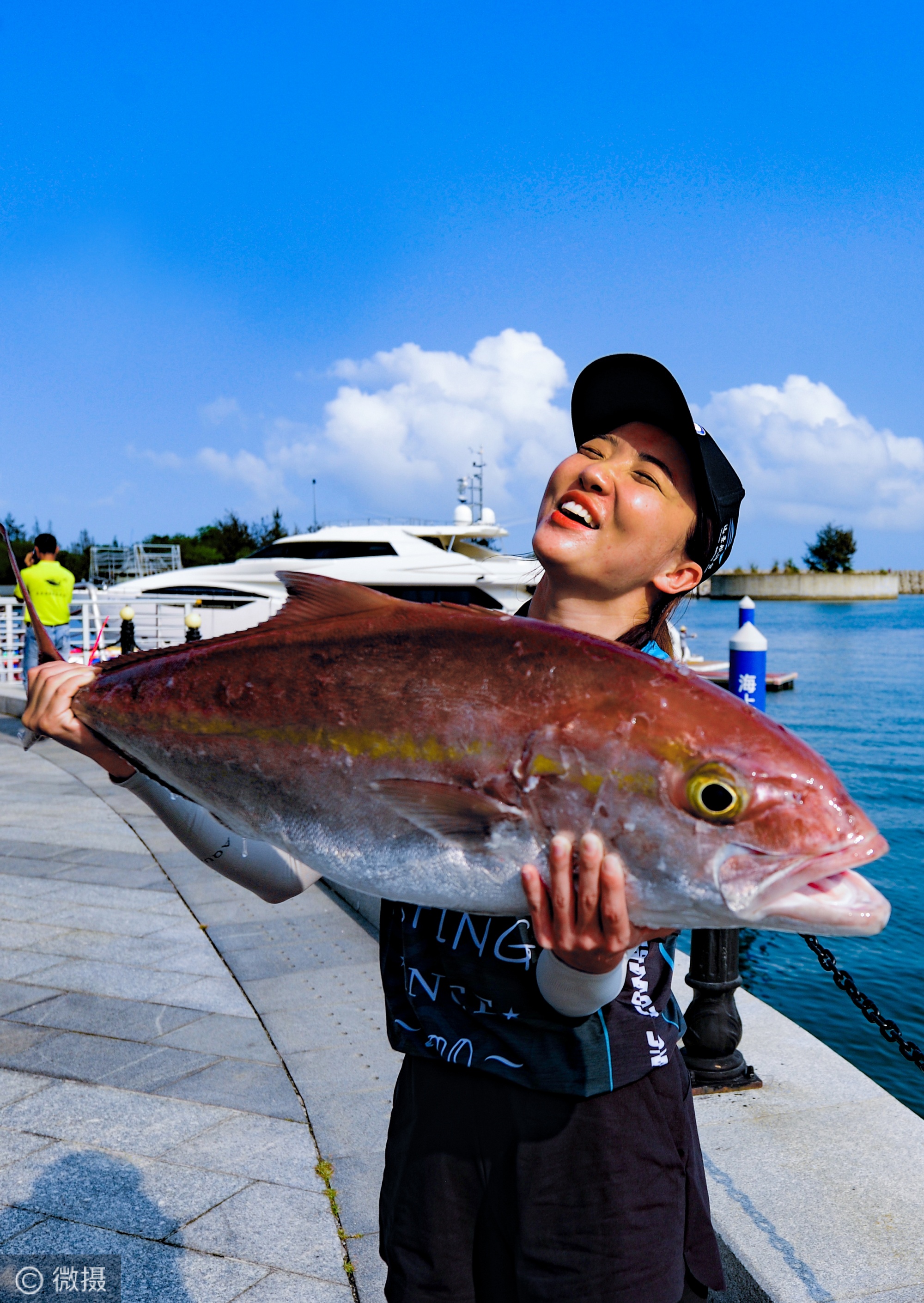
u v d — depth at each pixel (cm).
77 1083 384
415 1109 148
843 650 4250
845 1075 346
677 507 152
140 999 465
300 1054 408
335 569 2269
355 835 127
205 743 138
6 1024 437
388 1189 151
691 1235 148
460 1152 143
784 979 739
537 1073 137
